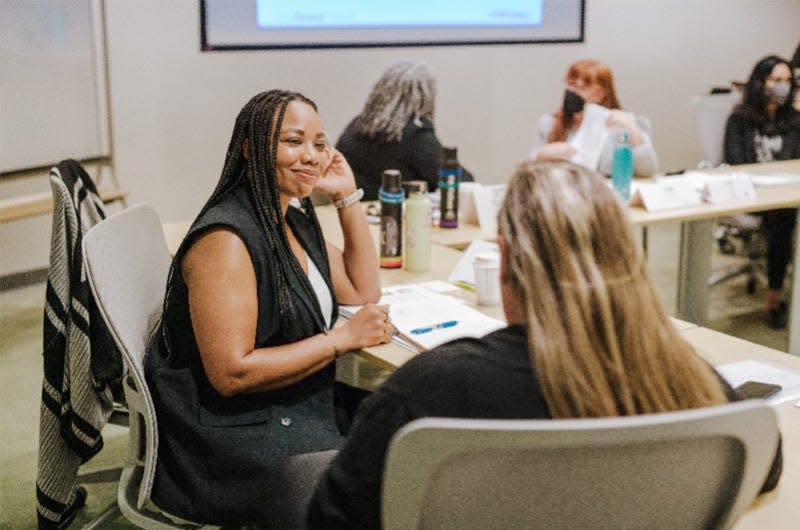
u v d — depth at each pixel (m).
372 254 2.13
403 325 1.94
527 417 0.99
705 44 6.59
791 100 4.28
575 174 1.05
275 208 1.78
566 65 6.06
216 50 4.90
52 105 4.42
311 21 5.12
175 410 1.69
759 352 1.82
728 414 0.90
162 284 2.01
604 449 0.91
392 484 0.92
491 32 5.69
